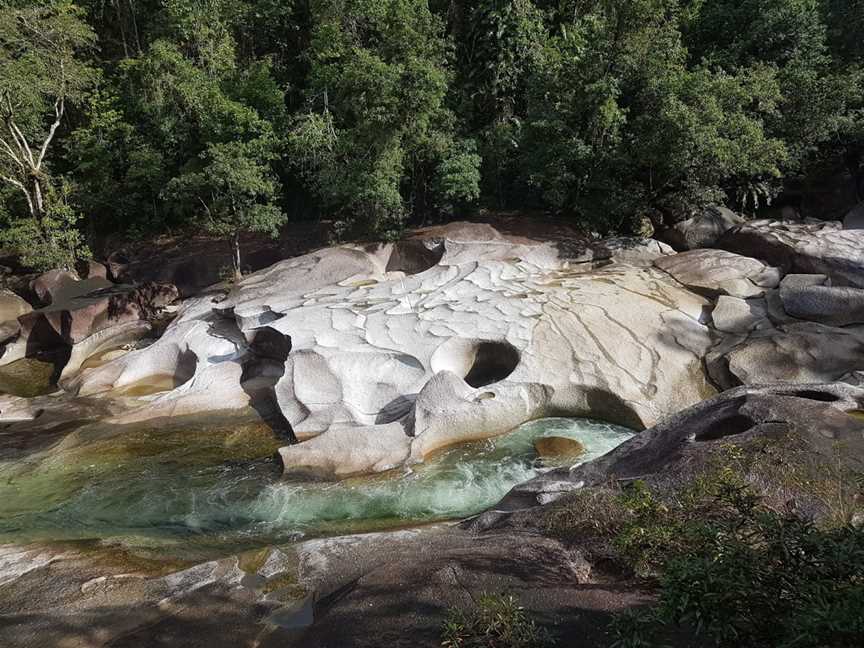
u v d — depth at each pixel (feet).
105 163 70.90
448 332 38.40
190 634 15.89
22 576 20.57
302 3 76.23
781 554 9.85
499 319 39.45
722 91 50.47
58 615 17.42
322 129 60.34
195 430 36.24
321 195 62.13
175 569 20.94
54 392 45.21
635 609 12.13
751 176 59.36
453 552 17.10
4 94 60.64
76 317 49.98
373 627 13.56
